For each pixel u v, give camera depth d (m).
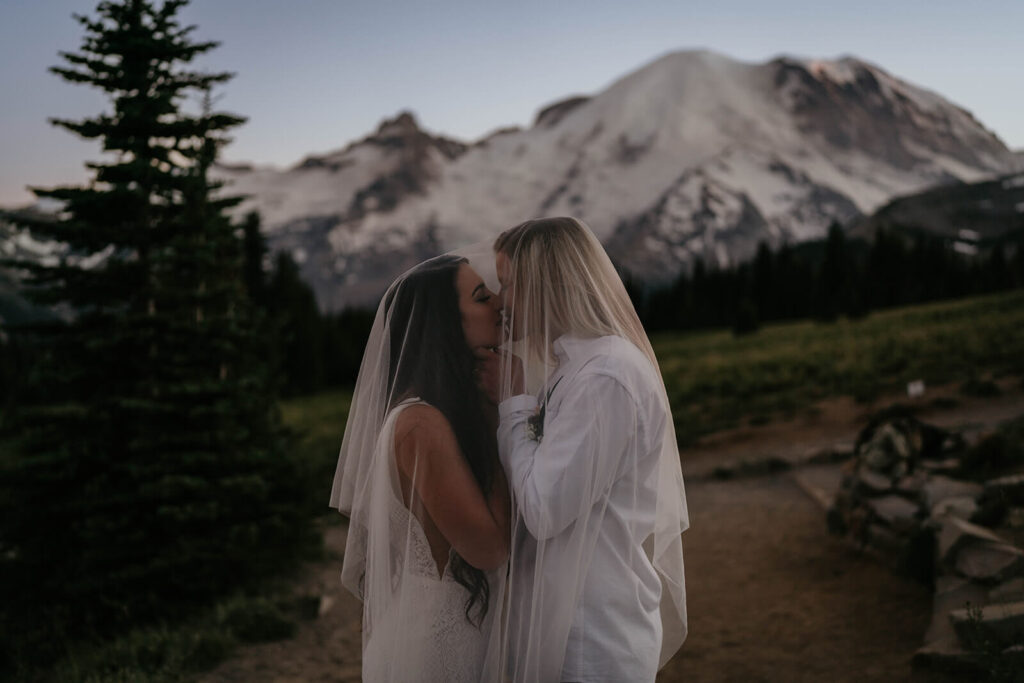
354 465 2.04
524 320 1.85
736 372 22.56
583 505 1.67
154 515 5.82
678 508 2.04
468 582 1.80
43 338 6.17
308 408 32.66
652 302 88.38
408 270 1.98
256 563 6.39
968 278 68.94
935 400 12.61
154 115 6.03
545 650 1.70
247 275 36.62
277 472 6.84
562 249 1.86
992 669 3.11
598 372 1.73
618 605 1.71
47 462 5.64
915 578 5.06
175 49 5.95
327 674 4.78
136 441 5.77
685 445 13.19
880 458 6.40
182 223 6.14
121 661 4.81
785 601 5.28
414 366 1.86
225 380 6.23
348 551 1.99
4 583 5.80
